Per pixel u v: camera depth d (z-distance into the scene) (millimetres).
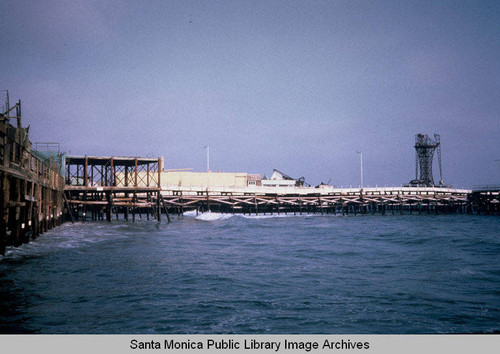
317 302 14930
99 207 60062
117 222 55375
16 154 22234
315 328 12133
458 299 15375
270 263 23578
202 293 16062
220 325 12328
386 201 88812
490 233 42688
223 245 32562
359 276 19766
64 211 52500
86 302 14469
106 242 32156
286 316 13266
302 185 98000
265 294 16047
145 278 18688
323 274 20250
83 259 23562
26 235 26219
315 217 79312
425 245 31906
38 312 13141
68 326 11859
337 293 16281
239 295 15836
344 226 54906
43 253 25141
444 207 96438
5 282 17219
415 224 58938
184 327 12094
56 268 20562
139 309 13758
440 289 17000
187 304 14453
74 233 37812
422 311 13859
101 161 56875
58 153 48781
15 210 23469
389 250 29281
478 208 89438
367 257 26031
